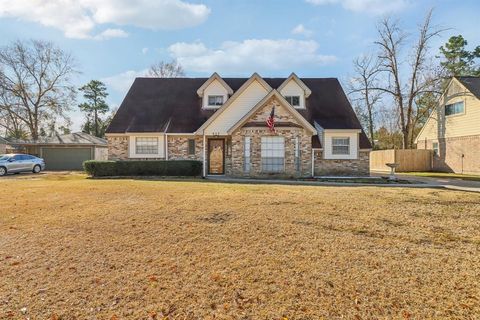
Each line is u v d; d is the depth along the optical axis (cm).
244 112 1983
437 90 2859
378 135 4178
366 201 954
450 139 2677
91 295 423
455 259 522
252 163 1800
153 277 471
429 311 372
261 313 374
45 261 537
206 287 438
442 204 929
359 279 453
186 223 718
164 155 2088
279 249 566
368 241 606
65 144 3162
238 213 793
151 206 887
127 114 2219
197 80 2500
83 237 649
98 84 5262
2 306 397
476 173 2398
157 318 368
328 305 388
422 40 2895
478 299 397
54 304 401
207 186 1306
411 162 2889
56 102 3988
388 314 368
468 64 3562
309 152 1828
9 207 922
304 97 2169
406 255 539
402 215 795
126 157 2108
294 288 430
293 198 988
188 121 2153
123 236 649
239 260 522
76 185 1384
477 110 2394
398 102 3041
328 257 530
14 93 3731
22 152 3225
